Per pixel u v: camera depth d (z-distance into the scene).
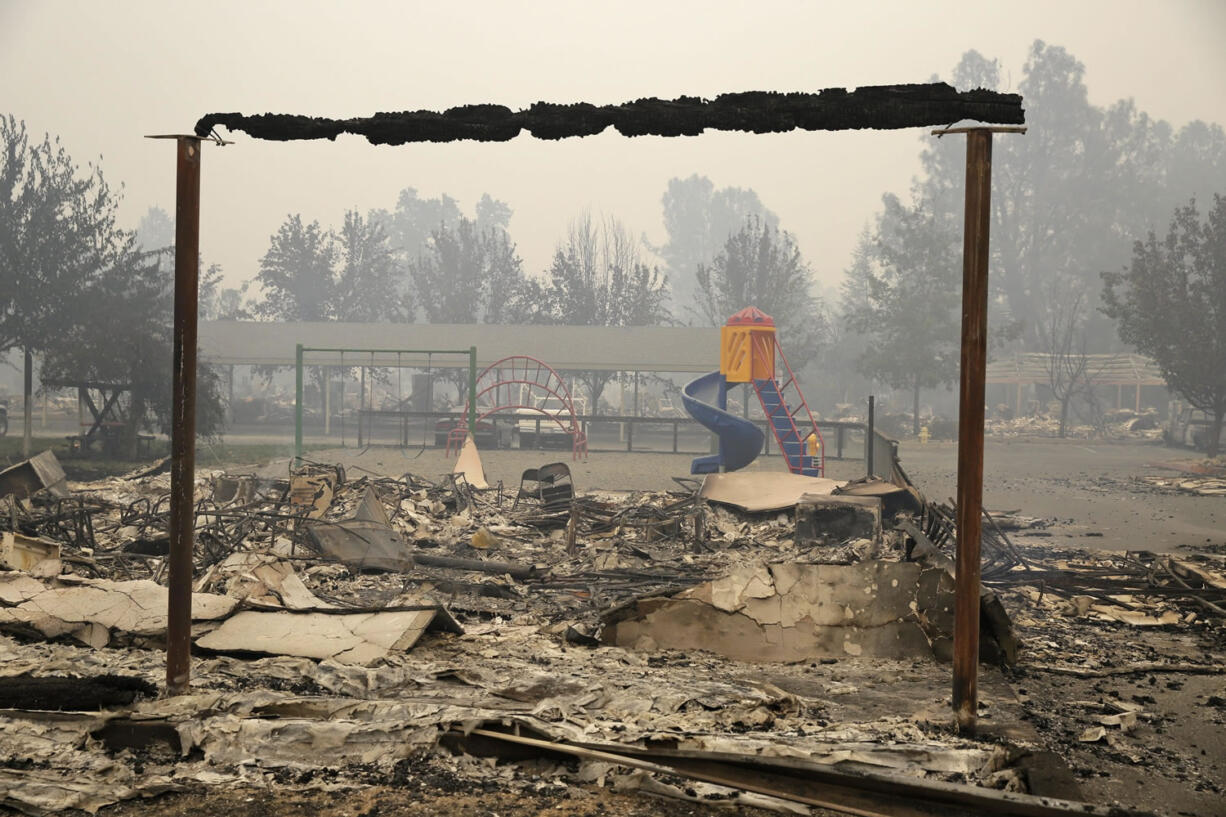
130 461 30.22
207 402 32.78
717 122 6.12
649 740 5.52
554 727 5.70
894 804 4.94
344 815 4.91
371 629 8.09
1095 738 6.56
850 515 14.99
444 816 4.91
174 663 6.45
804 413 55.53
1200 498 24.11
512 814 4.95
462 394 55.34
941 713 6.62
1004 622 8.29
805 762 5.11
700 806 5.07
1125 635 10.03
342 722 5.81
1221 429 42.75
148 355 31.33
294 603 9.64
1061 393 63.16
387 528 13.46
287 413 57.44
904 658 8.33
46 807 4.83
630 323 61.47
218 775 5.34
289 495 16.59
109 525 15.91
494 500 20.27
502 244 69.88
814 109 5.99
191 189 6.32
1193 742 6.67
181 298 6.34
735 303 55.72
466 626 9.61
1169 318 39.84
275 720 5.83
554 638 8.98
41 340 31.41
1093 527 18.64
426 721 5.76
